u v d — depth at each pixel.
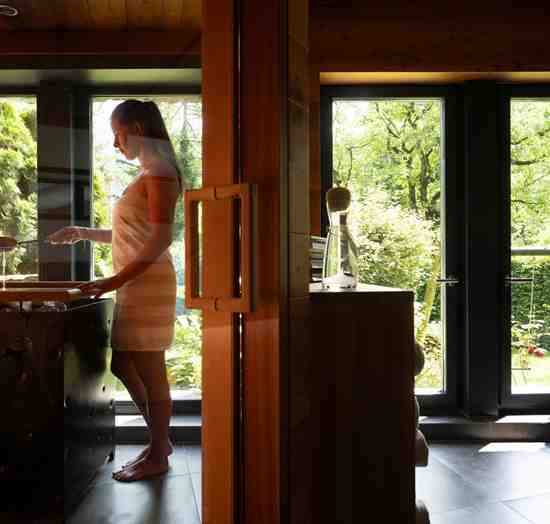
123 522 1.43
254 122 1.45
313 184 3.51
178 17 1.40
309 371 1.59
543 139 3.77
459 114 3.76
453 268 3.78
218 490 1.48
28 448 1.39
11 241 1.31
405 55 3.50
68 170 1.34
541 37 3.50
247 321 1.47
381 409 1.66
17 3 1.30
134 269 1.41
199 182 1.44
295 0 1.53
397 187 3.77
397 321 1.67
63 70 1.34
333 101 3.75
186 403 1.46
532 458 3.25
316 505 1.61
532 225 3.78
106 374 1.41
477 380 3.66
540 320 3.77
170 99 1.42
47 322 1.37
